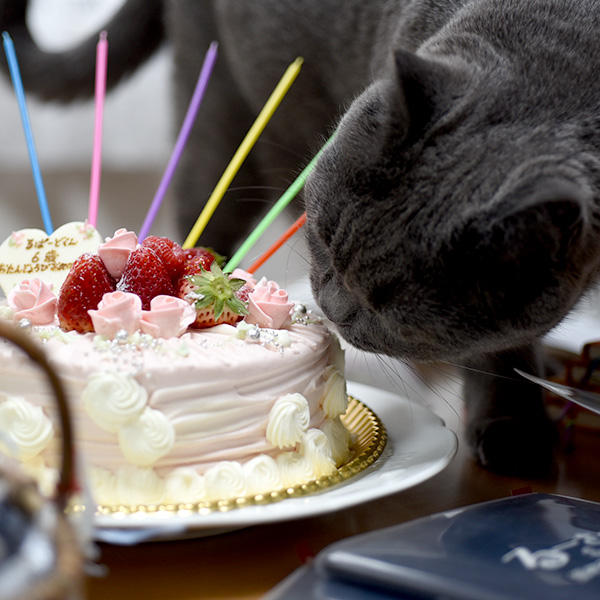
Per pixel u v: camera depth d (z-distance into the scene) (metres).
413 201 0.51
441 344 0.52
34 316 0.51
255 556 0.48
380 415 0.59
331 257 0.55
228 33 0.83
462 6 0.62
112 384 0.46
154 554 0.48
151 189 1.20
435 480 0.56
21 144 1.20
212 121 0.87
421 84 0.51
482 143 0.50
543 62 0.54
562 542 0.42
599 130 0.51
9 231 1.18
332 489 0.49
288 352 0.50
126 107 1.18
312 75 0.79
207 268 0.53
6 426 0.47
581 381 0.61
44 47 0.97
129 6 0.93
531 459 0.57
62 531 0.35
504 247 0.48
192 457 0.47
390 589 0.39
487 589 0.38
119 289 0.51
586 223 0.47
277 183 0.87
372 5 0.72
